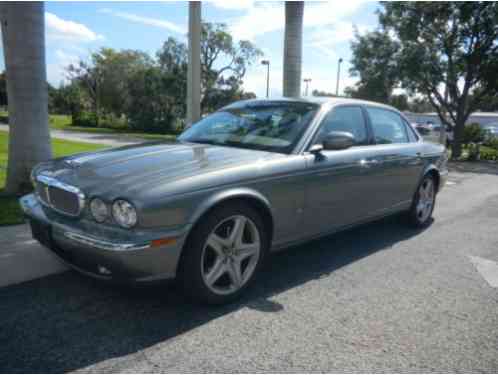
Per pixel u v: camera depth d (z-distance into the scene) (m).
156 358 2.31
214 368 2.24
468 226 5.62
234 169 2.91
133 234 2.44
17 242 4.06
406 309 3.03
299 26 8.06
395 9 19.16
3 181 7.04
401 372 2.27
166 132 38.47
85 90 50.69
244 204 2.97
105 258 2.46
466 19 17.73
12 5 5.54
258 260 3.15
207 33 36.25
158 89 38.06
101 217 2.55
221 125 4.04
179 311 2.85
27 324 2.61
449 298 3.24
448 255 4.30
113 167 2.92
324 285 3.41
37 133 5.95
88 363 2.24
